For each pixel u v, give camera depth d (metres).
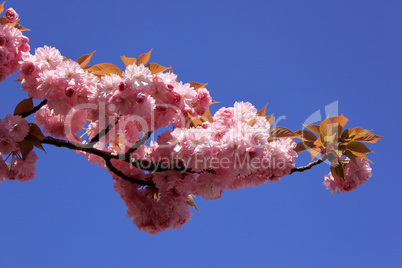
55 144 3.13
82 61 3.27
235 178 3.52
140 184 3.56
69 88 2.85
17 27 3.28
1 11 3.28
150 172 3.63
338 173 3.52
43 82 2.89
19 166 3.21
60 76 2.89
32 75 3.01
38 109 3.18
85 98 2.94
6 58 2.99
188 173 3.41
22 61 3.02
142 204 3.47
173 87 3.06
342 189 3.67
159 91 3.04
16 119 2.94
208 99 3.42
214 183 3.23
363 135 3.42
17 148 3.21
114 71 3.11
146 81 2.84
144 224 3.44
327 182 3.79
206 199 3.30
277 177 3.51
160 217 3.41
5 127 2.88
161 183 3.36
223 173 3.24
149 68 3.15
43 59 3.03
